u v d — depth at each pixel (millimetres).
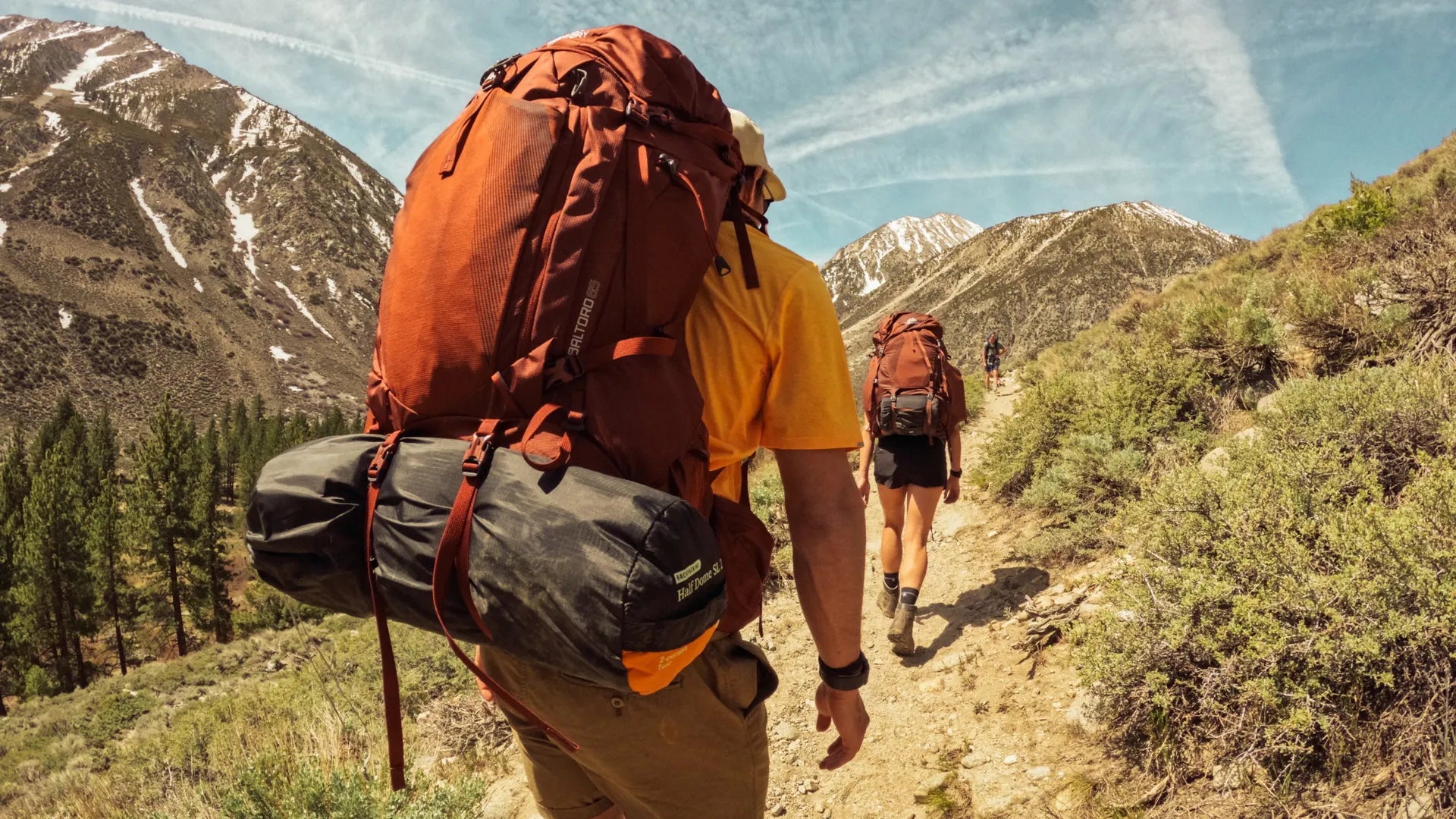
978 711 3361
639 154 1152
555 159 1132
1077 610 3607
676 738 1451
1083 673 2898
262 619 46750
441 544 1026
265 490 1197
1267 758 2377
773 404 1315
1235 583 2725
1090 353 11812
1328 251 7914
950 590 4840
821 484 1339
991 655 3777
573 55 1257
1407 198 8844
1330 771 2234
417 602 1086
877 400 4238
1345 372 4598
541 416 1044
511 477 1033
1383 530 2449
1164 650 2691
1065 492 5035
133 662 56406
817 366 1293
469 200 1131
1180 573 2850
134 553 56906
